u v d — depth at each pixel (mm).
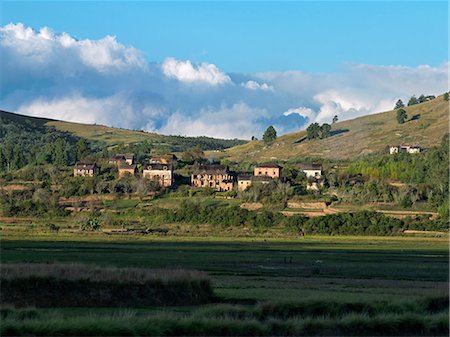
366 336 85938
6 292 99125
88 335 76125
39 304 99688
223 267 163875
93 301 102250
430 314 93625
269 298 108750
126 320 79625
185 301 106250
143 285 106000
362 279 143625
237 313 90625
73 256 179750
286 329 84125
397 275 152500
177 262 171750
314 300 95750
